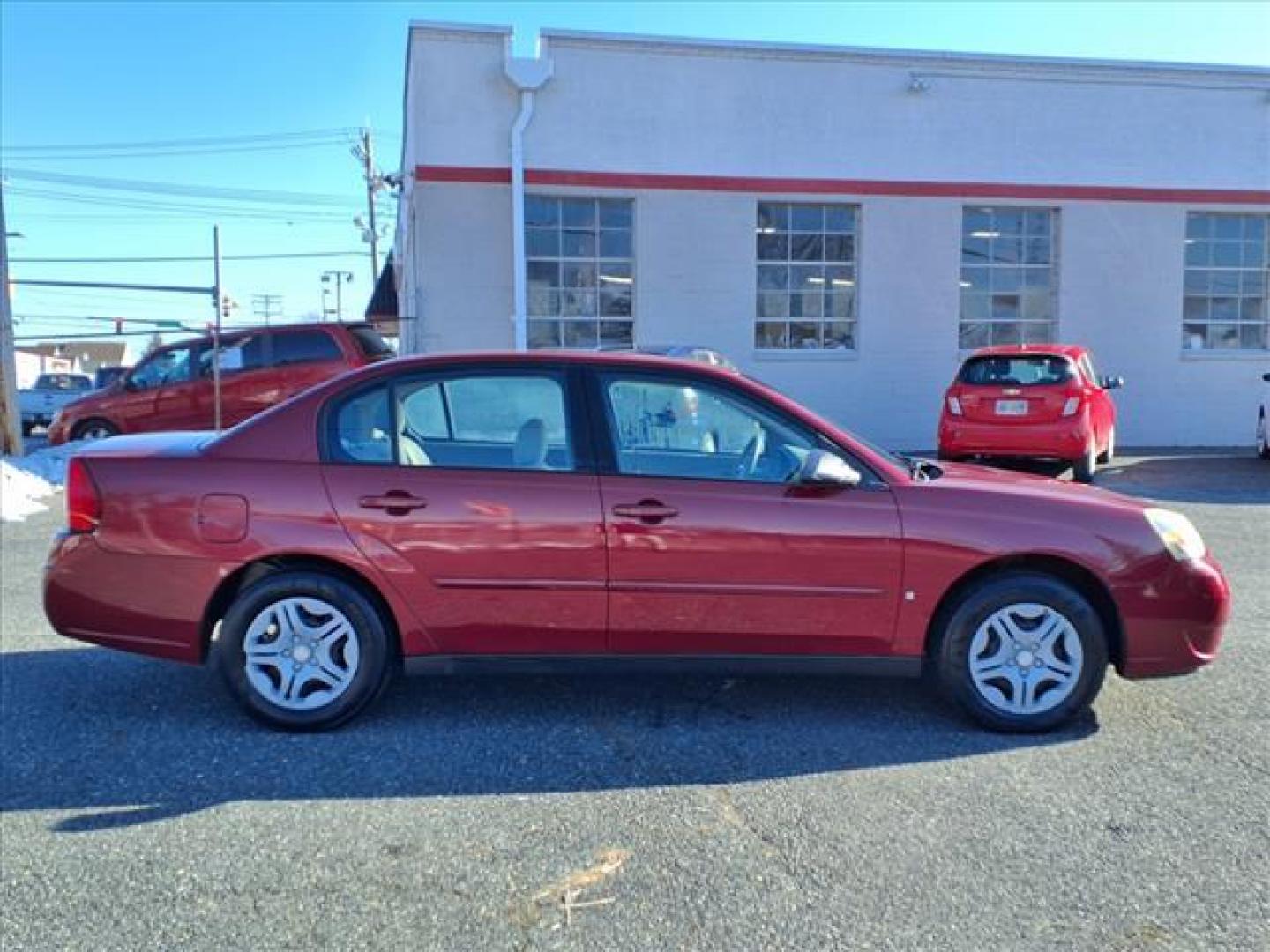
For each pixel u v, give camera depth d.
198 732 4.45
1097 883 3.18
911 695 4.91
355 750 4.24
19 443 15.12
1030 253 16.77
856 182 15.91
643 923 2.97
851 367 16.20
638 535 4.33
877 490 4.39
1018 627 4.39
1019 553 4.34
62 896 3.12
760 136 15.60
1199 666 4.43
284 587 4.37
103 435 14.02
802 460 4.44
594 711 4.69
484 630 4.39
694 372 4.52
